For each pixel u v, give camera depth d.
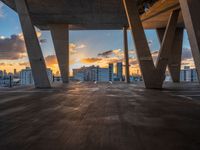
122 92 17.41
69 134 5.21
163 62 21.48
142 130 5.62
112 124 6.28
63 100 12.08
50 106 9.83
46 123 6.39
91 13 30.86
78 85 27.92
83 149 4.18
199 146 4.39
